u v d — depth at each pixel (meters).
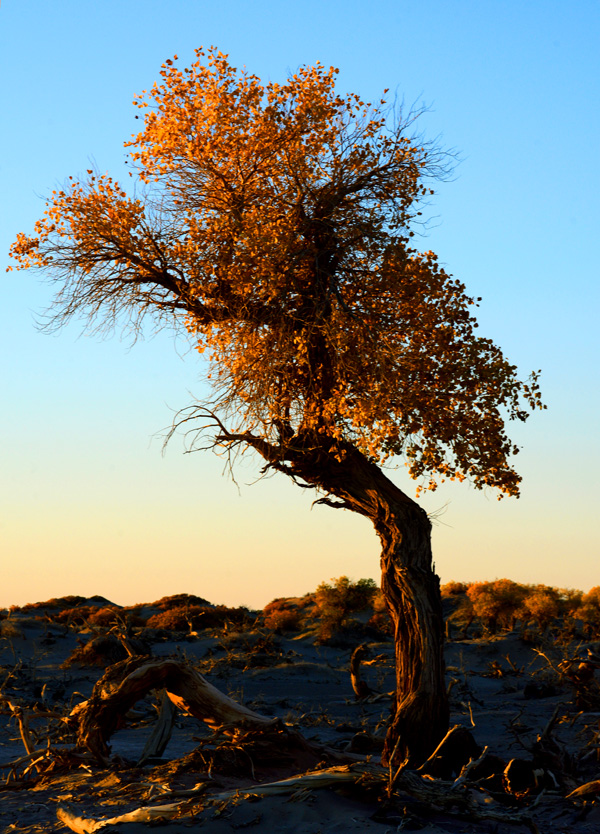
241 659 42.06
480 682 35.25
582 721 19.92
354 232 13.43
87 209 14.26
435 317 13.55
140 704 25.27
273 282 13.05
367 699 29.06
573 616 52.88
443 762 12.80
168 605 70.81
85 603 73.38
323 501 15.18
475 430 13.94
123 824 8.91
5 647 45.62
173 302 14.85
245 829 8.73
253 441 14.04
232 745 11.76
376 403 13.12
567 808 10.40
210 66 13.98
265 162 14.09
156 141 14.13
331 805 9.41
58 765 12.93
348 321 13.09
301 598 80.62
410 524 14.30
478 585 59.72
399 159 13.98
